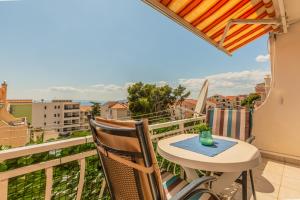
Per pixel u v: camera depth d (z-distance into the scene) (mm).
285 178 2939
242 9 2803
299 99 3553
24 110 45562
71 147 1554
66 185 1571
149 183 883
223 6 2643
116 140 964
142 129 826
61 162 1401
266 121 3920
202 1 2463
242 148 1781
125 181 1024
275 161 3695
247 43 4199
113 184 1147
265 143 3930
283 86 3734
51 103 49469
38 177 1414
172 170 2807
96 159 1790
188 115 4195
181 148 1771
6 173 1119
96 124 1053
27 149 1189
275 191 2553
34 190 1387
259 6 2766
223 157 1523
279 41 3768
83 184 1585
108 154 1029
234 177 1809
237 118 2691
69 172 1597
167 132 2658
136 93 34875
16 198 1302
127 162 927
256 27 3455
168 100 36000
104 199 1861
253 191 2230
